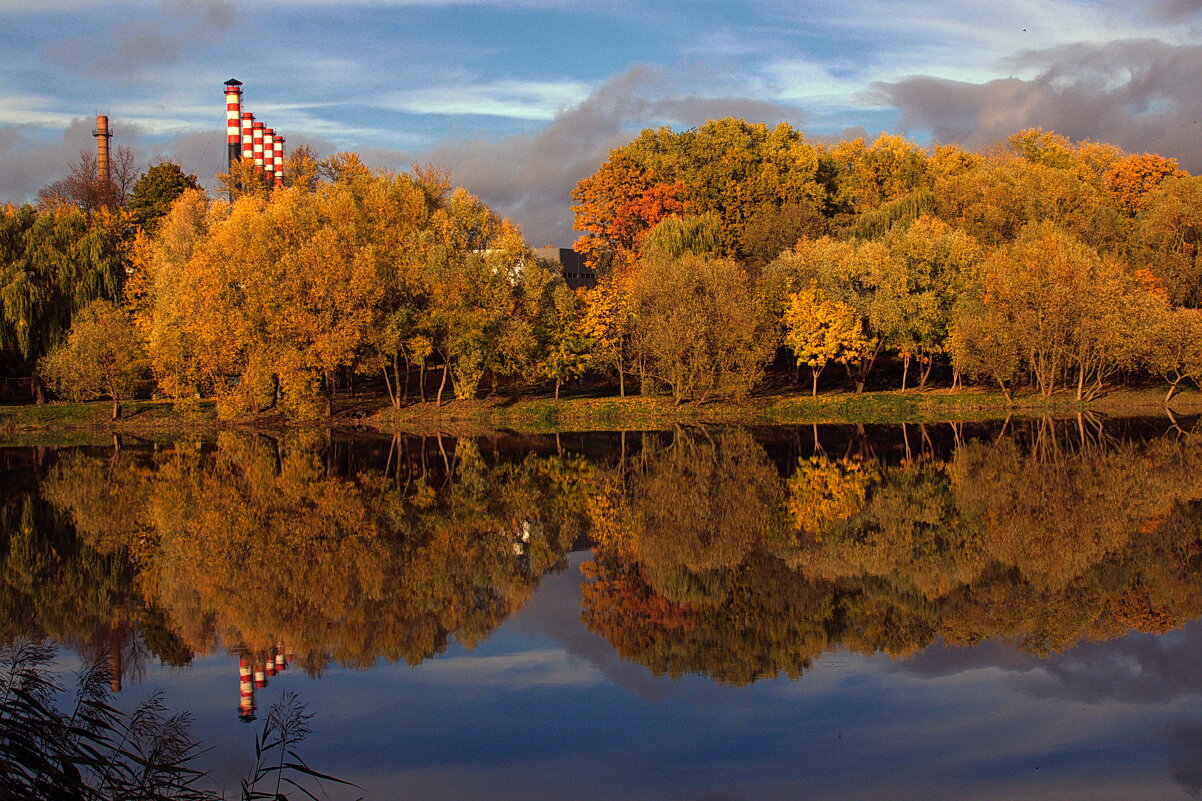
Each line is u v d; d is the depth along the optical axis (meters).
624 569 23.08
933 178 95.31
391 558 24.31
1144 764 12.66
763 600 20.38
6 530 28.06
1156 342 59.16
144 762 10.75
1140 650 16.89
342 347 54.50
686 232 69.44
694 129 97.00
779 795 11.91
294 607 20.20
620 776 12.48
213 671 16.47
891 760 12.85
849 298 64.31
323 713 14.61
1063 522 27.03
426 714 14.54
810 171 88.25
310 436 53.00
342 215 58.88
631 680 15.88
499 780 12.37
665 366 59.88
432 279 57.69
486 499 32.50
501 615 19.53
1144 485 32.72
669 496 32.69
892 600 20.09
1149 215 71.62
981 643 17.45
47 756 9.96
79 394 59.78
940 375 73.81
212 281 54.56
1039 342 59.47
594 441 49.09
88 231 61.47
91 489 35.12
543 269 63.94
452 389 68.56
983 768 12.59
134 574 22.94
